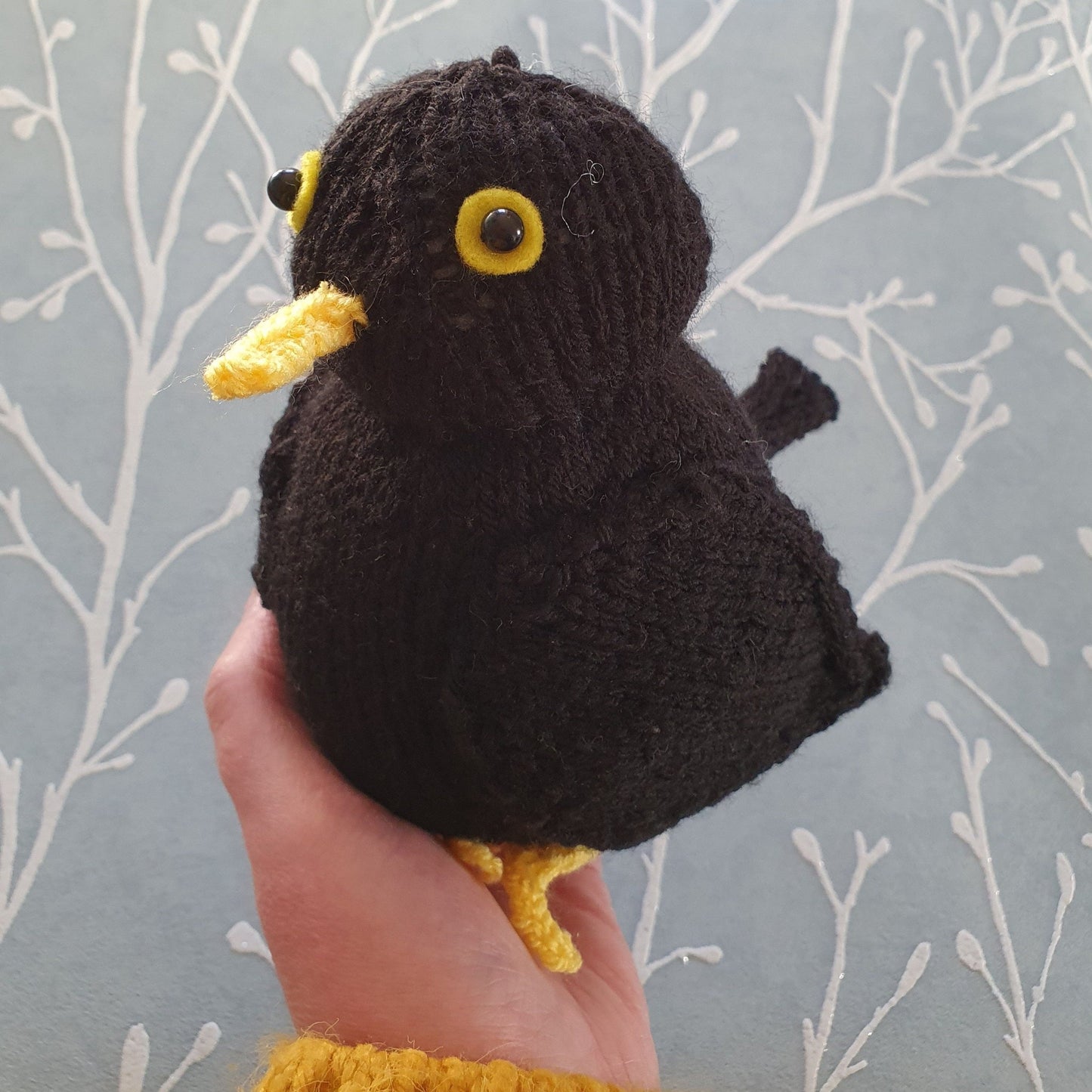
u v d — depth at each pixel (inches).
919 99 41.3
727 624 14.9
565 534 14.2
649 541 14.4
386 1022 17.5
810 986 33.2
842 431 38.6
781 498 16.2
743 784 17.3
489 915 18.5
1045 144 41.3
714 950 33.5
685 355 16.4
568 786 15.0
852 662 16.3
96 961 32.3
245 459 36.9
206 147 38.3
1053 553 37.8
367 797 18.4
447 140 12.9
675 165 14.3
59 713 34.4
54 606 35.1
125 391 36.7
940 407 39.0
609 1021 21.5
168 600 35.6
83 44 38.5
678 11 40.8
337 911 17.8
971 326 39.8
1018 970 33.6
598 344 13.5
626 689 14.5
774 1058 32.4
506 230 12.3
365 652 15.2
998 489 38.3
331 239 13.5
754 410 20.9
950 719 36.1
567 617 14.1
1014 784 35.6
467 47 39.5
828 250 40.0
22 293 36.9
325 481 15.7
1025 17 41.6
